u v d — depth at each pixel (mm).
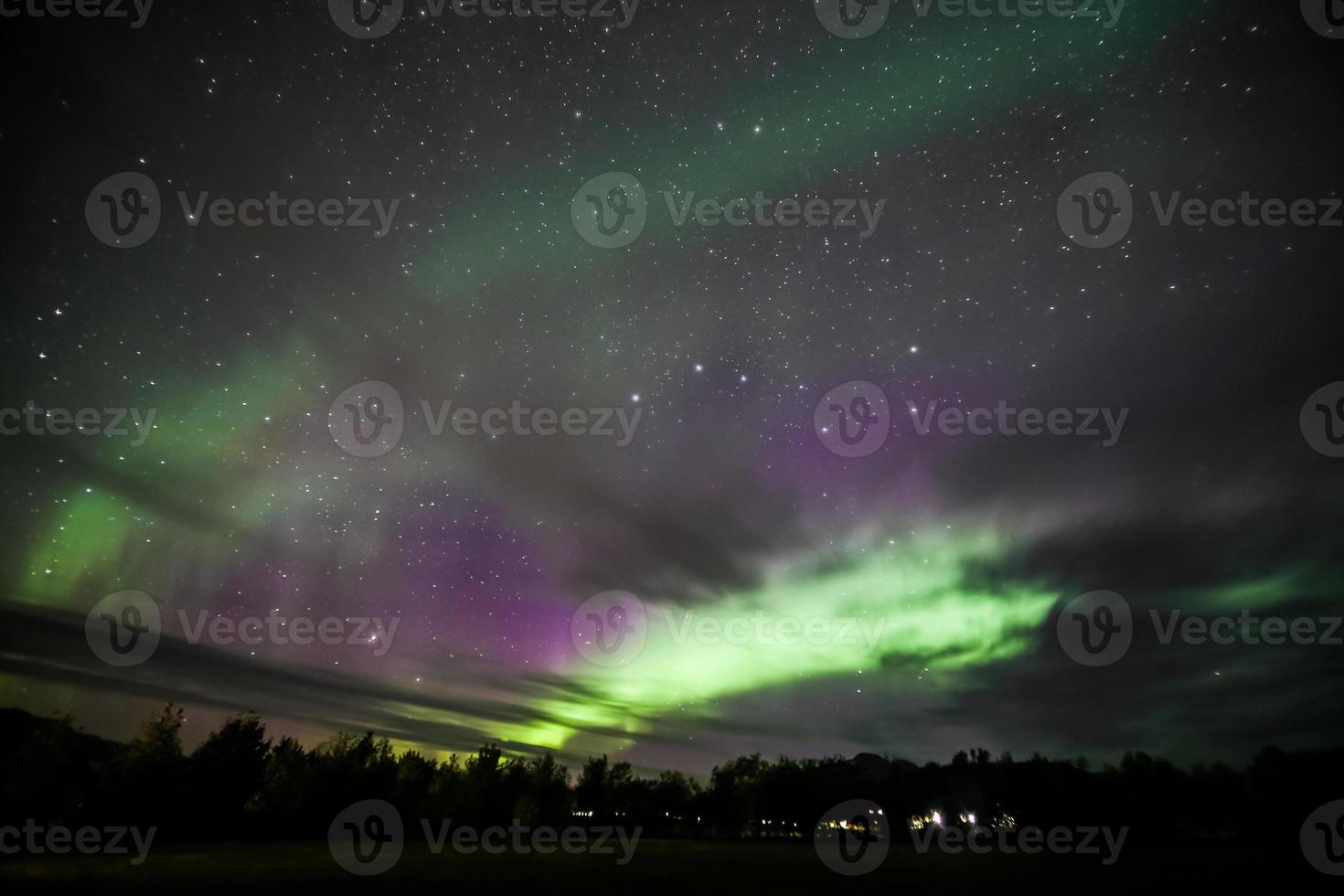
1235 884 16750
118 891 12180
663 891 14492
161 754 21375
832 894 14562
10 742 18844
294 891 12680
